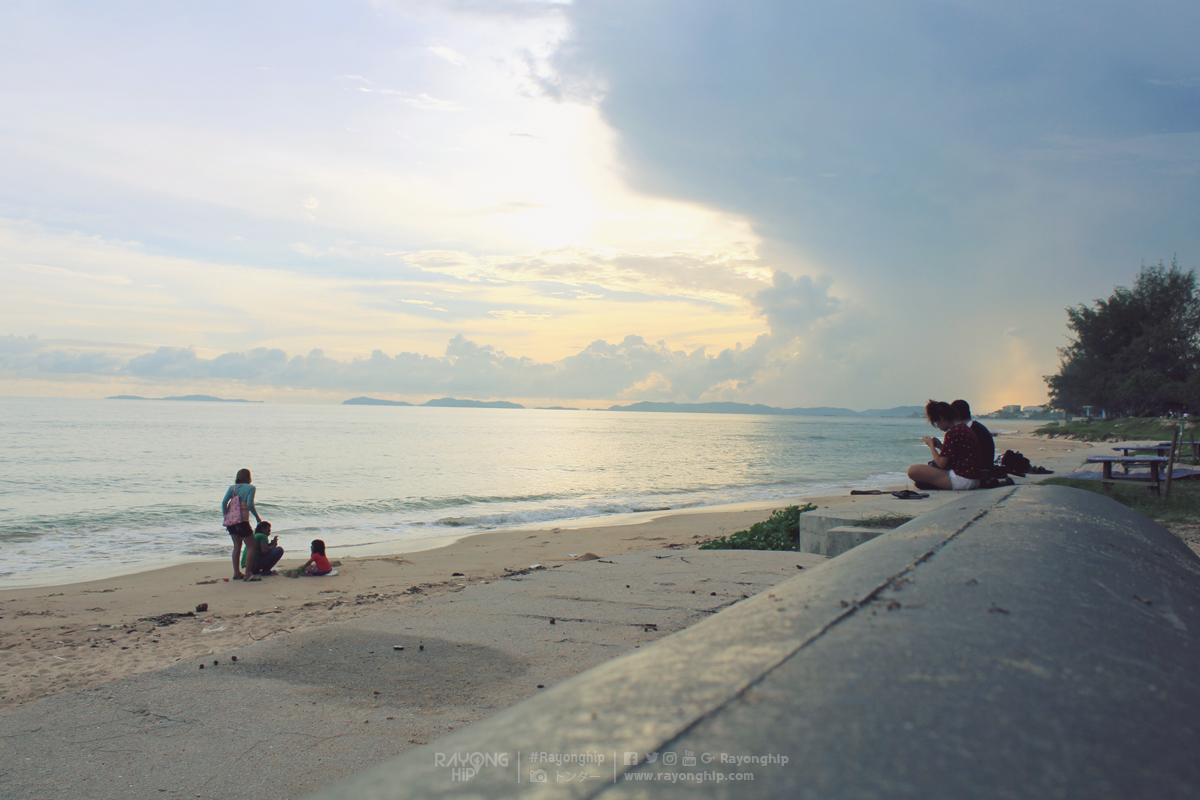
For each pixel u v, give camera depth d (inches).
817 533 271.6
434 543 592.7
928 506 275.6
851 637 40.1
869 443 3171.8
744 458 2036.2
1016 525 81.2
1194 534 318.3
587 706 31.6
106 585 413.1
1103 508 109.0
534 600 211.8
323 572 420.5
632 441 3171.8
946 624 42.3
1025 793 22.6
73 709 146.5
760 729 27.2
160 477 1224.8
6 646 238.7
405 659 167.6
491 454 2079.2
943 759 24.8
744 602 52.6
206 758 125.9
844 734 26.6
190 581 423.5
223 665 168.4
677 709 29.9
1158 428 1760.6
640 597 213.9
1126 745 28.0
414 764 27.2
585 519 771.4
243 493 415.5
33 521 723.4
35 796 114.7
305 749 128.3
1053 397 3021.7
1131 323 2637.8
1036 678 34.4
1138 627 47.4
